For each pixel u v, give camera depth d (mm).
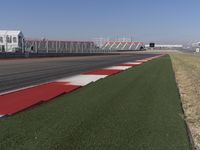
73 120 8562
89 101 11641
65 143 6543
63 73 24766
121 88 15641
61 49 91250
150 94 13781
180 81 20562
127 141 6797
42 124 8086
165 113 9805
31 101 11664
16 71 25828
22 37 65938
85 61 47156
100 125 8094
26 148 6184
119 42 176125
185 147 6535
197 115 10000
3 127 7766
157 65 37781
